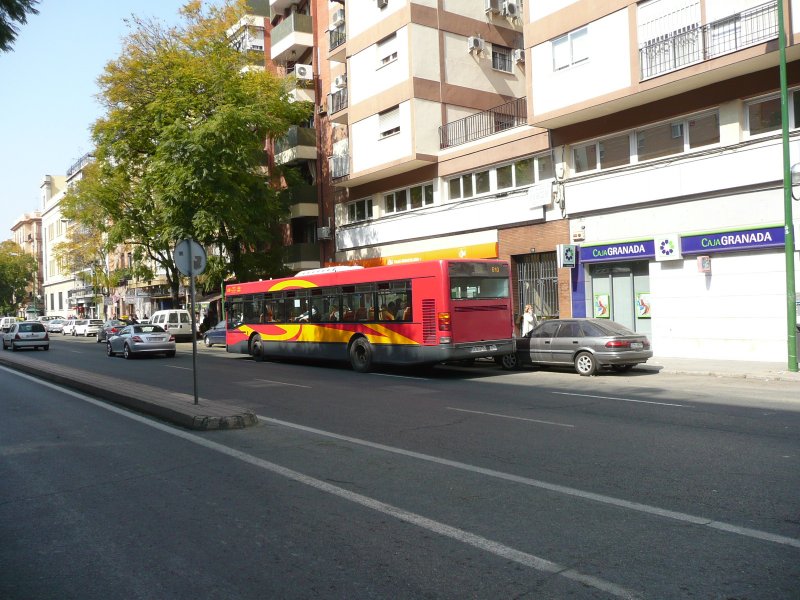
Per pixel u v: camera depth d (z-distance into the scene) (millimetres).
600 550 4453
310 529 5070
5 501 6082
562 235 20984
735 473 6340
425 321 16312
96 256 53188
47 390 14969
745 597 3695
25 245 100812
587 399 11688
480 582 4004
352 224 30094
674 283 18375
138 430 9508
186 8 31375
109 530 5195
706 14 16312
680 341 18250
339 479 6539
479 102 26938
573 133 20531
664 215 18359
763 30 15281
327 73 32219
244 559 4500
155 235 32969
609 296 20172
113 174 32562
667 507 5348
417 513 5387
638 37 17734
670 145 18453
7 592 4062
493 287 16953
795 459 6855
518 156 22375
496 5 27797
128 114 30891
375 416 10328
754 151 16406
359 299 18266
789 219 14359
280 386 14750
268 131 31484
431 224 25734
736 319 17078
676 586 3859
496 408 10852
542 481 6246
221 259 32125
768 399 11133
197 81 28844
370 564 4344
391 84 26000
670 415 9750
